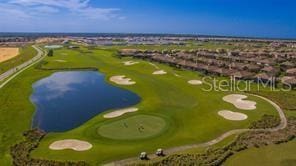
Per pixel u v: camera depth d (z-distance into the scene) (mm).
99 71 129750
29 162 44812
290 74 110000
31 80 109125
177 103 75438
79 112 72438
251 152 47812
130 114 67375
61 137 55531
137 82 101188
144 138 54031
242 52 175125
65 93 91750
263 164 44156
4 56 185875
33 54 188250
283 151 48125
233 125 59875
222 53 174375
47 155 47531
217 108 70312
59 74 124562
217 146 50062
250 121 61844
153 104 75000
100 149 49594
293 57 151125
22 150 48781
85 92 92875
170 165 43500
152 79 104375
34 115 69750
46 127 62250
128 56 170500
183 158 45281
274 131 56438
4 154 48125
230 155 47031
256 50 191500
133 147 50219
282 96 79938
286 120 62562
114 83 103750
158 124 60875
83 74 124500
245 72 107812
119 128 59031
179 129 58344
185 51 185875
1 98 80750
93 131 57719
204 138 53875
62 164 44156
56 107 76688
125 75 115000
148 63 137500
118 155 47250
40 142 53344
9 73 120938
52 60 156750
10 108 72562
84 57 169750
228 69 114125
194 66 122500
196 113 67125
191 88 89938
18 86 97875
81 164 44156
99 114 69125
